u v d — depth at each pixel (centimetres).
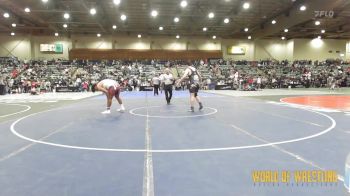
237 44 4541
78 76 3103
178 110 1105
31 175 405
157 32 4144
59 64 3656
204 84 2916
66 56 4206
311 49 4409
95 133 680
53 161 467
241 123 812
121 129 727
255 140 606
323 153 507
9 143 589
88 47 4269
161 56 4288
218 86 2902
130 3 2512
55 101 1581
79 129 731
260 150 529
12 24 3344
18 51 4059
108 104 1025
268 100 1558
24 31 4006
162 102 1445
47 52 4156
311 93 2183
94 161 466
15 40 4044
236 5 2603
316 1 2466
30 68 3388
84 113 1039
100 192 348
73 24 3447
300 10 2652
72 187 363
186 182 378
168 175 404
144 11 2825
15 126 788
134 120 866
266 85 3128
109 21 3341
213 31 4050
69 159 477
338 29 3634
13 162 462
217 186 365
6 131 717
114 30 3950
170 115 970
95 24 3444
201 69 3659
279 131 699
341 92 2305
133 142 591
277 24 3180
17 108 1242
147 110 1109
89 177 396
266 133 676
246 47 4550
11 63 3556
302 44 4384
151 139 617
